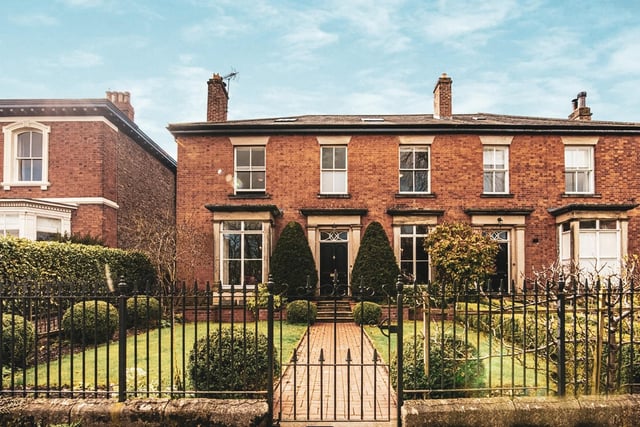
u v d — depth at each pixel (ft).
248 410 15.48
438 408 15.31
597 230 48.65
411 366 18.20
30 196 50.65
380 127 52.16
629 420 15.30
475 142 52.70
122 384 16.10
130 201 59.06
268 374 16.19
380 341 32.78
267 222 49.62
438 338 19.33
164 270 50.85
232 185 52.54
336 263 52.21
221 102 56.24
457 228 47.16
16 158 51.39
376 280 47.16
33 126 51.03
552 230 51.80
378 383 21.84
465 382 17.43
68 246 37.99
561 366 15.93
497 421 15.19
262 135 52.90
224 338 18.61
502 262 51.80
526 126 51.80
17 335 23.44
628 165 52.54
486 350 24.35
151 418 15.48
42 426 15.52
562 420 15.28
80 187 50.72
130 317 37.27
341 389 20.79
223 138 52.90
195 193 52.37
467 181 52.34
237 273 50.34
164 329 37.78
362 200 52.44
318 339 33.99
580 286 18.42
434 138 52.65
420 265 51.83
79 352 28.09
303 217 52.21
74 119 51.21
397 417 15.97
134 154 60.49
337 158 53.47
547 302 16.74
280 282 47.06
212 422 15.39
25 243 33.73
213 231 50.26
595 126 51.80
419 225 51.85
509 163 52.44
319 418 16.92
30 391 16.58
